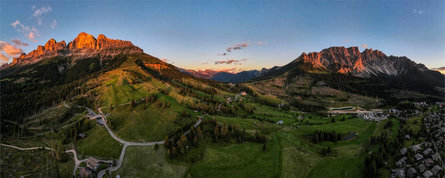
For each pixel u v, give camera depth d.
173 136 132.25
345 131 151.38
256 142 134.12
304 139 140.50
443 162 91.62
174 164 107.69
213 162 109.75
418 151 101.44
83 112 180.38
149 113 166.88
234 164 108.25
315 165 106.75
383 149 111.56
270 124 176.38
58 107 196.88
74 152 120.62
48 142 134.50
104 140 131.50
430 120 150.00
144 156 114.75
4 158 111.75
